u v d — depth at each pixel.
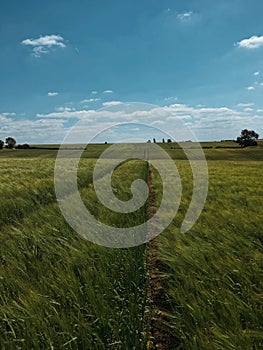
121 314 3.99
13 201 10.31
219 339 3.59
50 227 7.12
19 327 3.67
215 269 5.24
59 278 4.57
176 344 4.10
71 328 3.62
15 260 5.28
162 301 5.07
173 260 5.66
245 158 70.50
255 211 9.45
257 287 4.74
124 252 5.79
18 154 83.94
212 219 8.38
